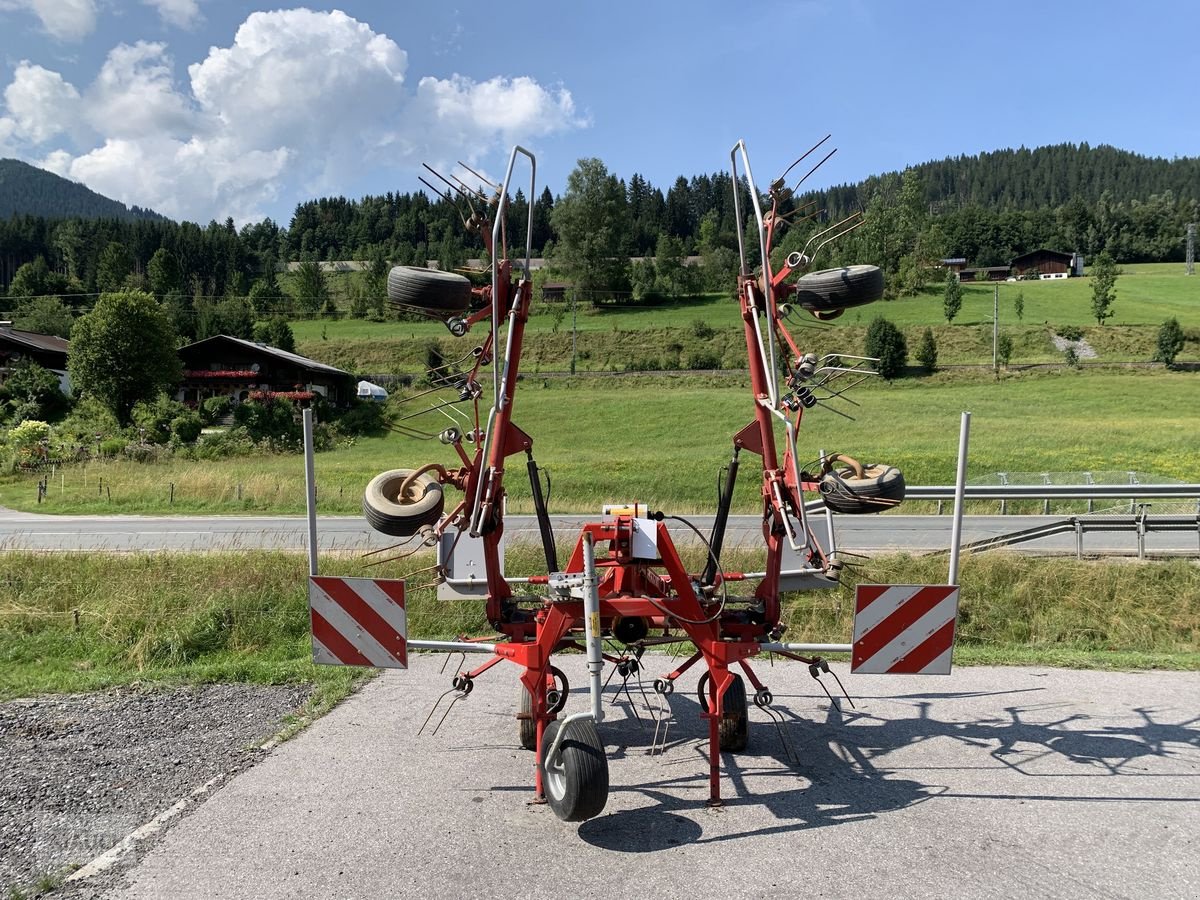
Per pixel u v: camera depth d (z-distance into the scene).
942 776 5.05
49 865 3.93
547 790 4.37
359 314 109.50
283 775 5.02
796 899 3.59
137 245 151.75
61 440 40.88
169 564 11.16
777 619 5.30
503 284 5.09
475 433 5.23
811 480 5.28
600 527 4.88
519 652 4.77
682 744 5.64
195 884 3.73
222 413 52.50
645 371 68.12
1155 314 87.88
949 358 72.25
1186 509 17.39
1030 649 8.57
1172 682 7.07
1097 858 3.97
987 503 22.62
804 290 5.08
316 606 4.95
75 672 7.70
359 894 3.63
